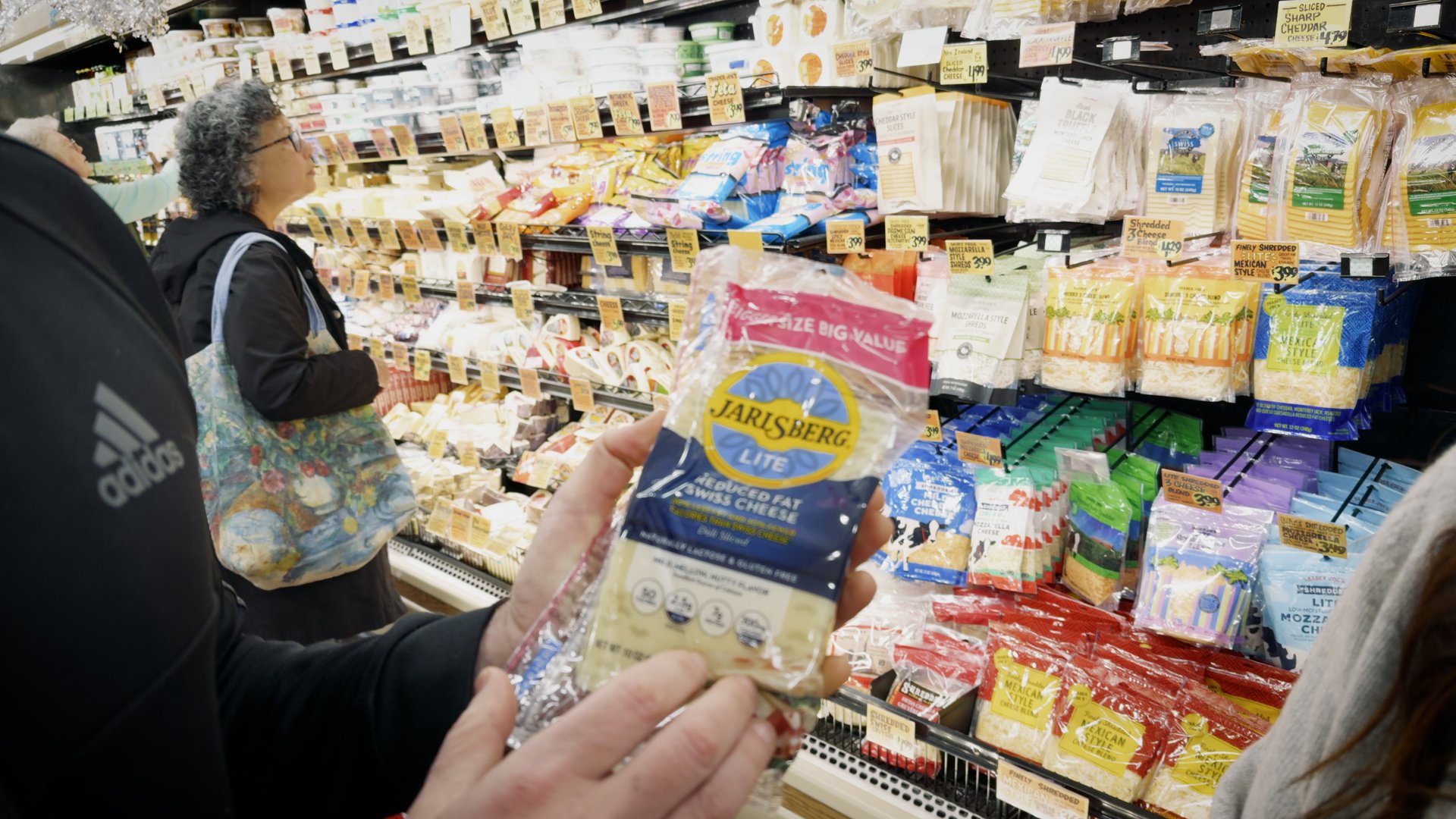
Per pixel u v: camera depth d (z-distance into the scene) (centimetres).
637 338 265
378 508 225
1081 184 169
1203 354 155
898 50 204
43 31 466
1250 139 156
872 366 65
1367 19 163
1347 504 161
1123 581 174
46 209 44
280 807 73
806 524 60
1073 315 167
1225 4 184
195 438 52
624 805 39
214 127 214
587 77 248
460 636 72
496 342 305
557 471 291
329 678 74
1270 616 154
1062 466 188
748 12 272
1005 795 164
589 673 58
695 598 58
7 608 36
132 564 40
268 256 204
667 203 224
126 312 46
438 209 298
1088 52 206
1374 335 146
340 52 321
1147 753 154
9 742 36
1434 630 56
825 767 187
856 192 208
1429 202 132
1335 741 64
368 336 356
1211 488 158
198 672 44
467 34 279
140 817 40
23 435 37
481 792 41
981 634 193
